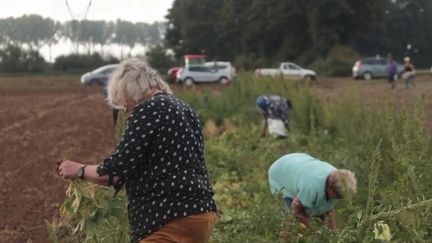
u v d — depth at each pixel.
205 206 4.66
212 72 49.69
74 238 5.29
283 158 7.67
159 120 4.56
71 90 45.69
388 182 8.62
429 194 6.95
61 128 21.81
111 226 5.12
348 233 5.71
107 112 27.67
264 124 16.00
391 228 5.56
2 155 15.98
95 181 4.65
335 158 11.03
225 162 12.88
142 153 4.54
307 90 19.00
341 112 15.58
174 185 4.57
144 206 4.62
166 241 4.59
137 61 4.77
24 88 49.28
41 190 11.74
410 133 8.75
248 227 7.77
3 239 8.74
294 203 7.08
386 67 53.06
